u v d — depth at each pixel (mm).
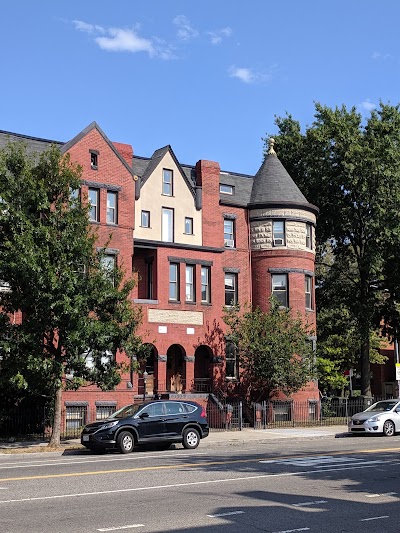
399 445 23672
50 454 22812
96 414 31594
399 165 40312
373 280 44250
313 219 40750
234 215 39594
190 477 15078
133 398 32938
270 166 41156
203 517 10461
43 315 24094
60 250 24141
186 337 36469
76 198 25500
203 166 39219
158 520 10211
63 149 32219
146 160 39312
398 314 43438
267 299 38750
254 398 36875
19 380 23094
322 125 42906
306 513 10820
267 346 33844
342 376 49375
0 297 24922
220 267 38375
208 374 37594
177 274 36938
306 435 29109
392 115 42438
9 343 23859
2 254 23891
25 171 24156
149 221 36500
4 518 10336
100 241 32719
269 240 39312
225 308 35594
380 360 53438
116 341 25406
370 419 28922
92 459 20203
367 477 14930
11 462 20203
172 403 23656
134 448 23484
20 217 23875
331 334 49188
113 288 24984
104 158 33594
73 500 12008
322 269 50281
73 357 24750
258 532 9461
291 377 34094
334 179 41938
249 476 15156
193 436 23641
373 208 40469
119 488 13438
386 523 10102
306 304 39719
